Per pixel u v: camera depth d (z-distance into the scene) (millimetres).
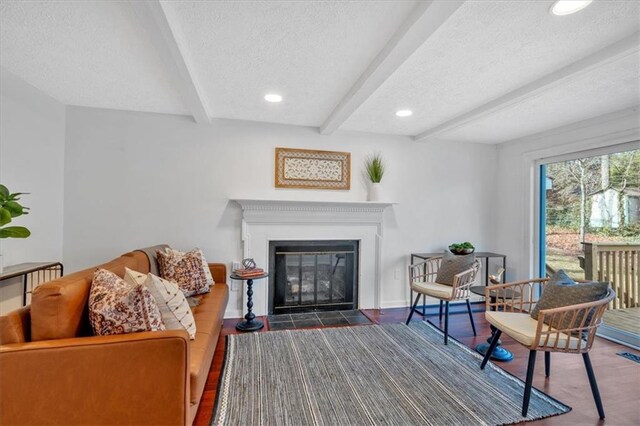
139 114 3146
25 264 2500
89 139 3031
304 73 2199
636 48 1691
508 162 4008
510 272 3943
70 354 1255
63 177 2967
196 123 3270
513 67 2072
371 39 1772
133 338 1305
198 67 2109
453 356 2498
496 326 2129
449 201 4031
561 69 2078
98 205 3061
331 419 1729
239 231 3375
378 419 1730
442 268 3168
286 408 1818
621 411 1843
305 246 3574
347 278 3725
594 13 1509
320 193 3604
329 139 3625
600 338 2943
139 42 1863
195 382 1416
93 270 1719
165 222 3213
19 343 1276
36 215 2668
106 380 1274
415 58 1952
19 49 1946
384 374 2203
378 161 3707
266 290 3457
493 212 4164
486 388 2049
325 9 1514
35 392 1238
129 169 3125
